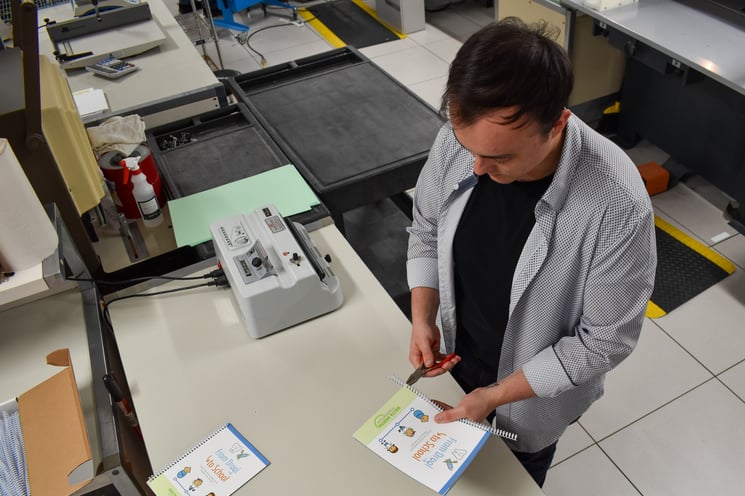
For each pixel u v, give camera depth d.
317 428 1.21
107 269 1.66
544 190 1.01
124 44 2.64
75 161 1.52
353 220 2.80
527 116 0.80
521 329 1.15
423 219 1.35
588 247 0.98
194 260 1.62
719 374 2.23
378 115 2.11
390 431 1.18
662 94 2.97
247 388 1.30
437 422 1.13
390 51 4.53
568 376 1.07
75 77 2.51
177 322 1.47
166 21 2.98
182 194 1.78
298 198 1.72
